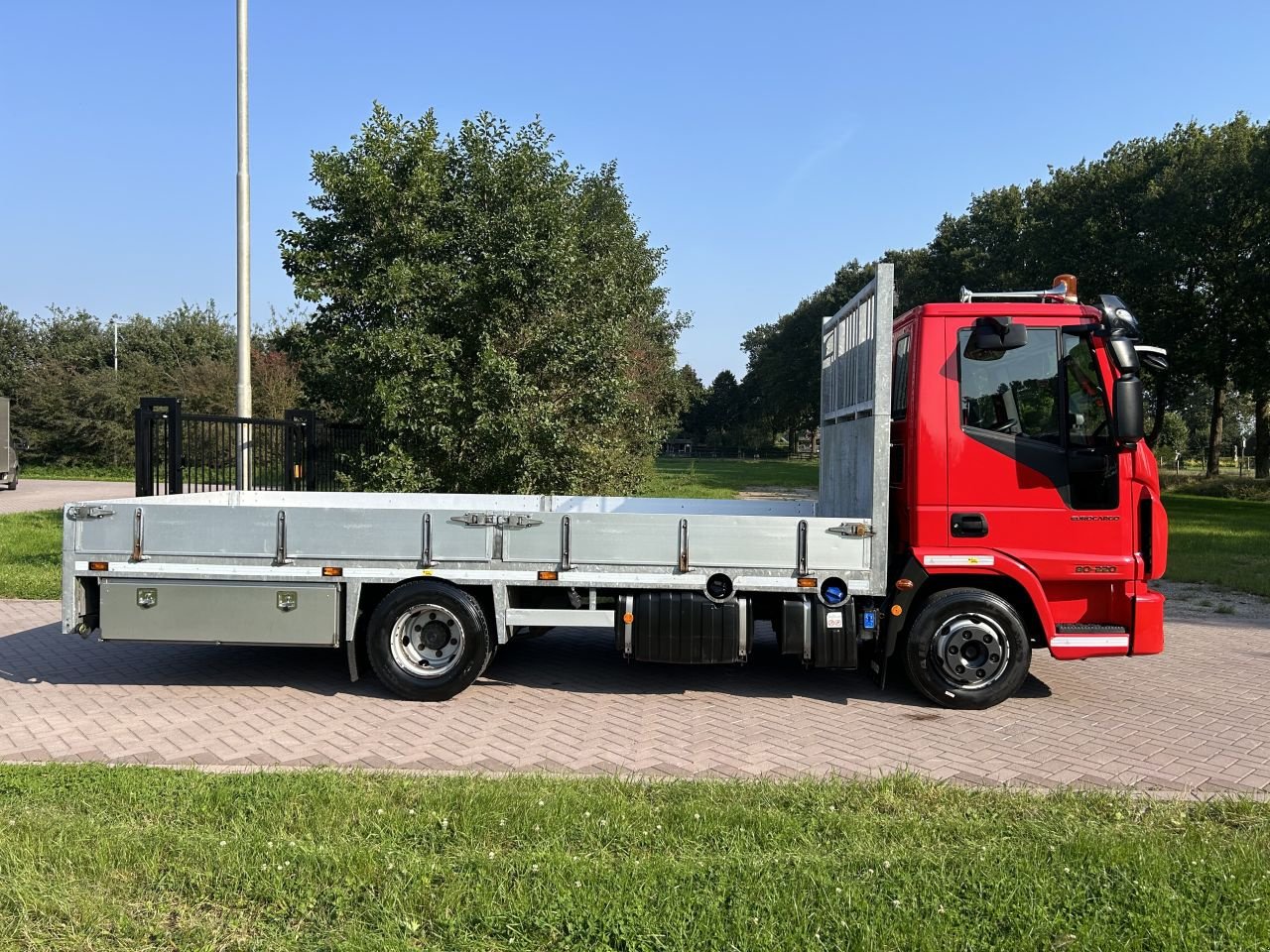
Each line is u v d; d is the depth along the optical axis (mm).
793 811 4289
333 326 11945
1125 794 4668
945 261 45000
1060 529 6328
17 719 5977
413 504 9195
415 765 5156
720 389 115562
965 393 6375
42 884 3375
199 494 8875
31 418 43750
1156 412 6395
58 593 10672
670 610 6383
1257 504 31094
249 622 6520
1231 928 3164
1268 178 28719
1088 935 3127
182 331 49125
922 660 6426
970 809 4398
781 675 7453
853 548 6367
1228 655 8484
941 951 3033
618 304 14219
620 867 3570
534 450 11719
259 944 3029
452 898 3293
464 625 6469
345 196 11586
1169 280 31797
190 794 4344
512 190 12148
